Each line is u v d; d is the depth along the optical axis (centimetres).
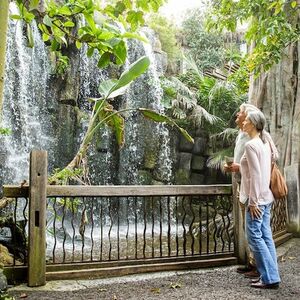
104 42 250
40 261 331
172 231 878
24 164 934
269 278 332
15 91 941
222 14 638
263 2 571
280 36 548
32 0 254
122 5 283
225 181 1229
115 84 434
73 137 1045
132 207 1044
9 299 286
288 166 626
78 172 442
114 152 1137
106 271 360
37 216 333
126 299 304
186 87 1234
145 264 377
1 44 183
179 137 1225
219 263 405
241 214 415
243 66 906
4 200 368
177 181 1202
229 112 1248
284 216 593
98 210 966
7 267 336
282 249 506
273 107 696
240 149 373
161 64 1351
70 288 327
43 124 995
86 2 248
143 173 1164
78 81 1059
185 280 357
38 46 1000
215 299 307
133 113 1179
